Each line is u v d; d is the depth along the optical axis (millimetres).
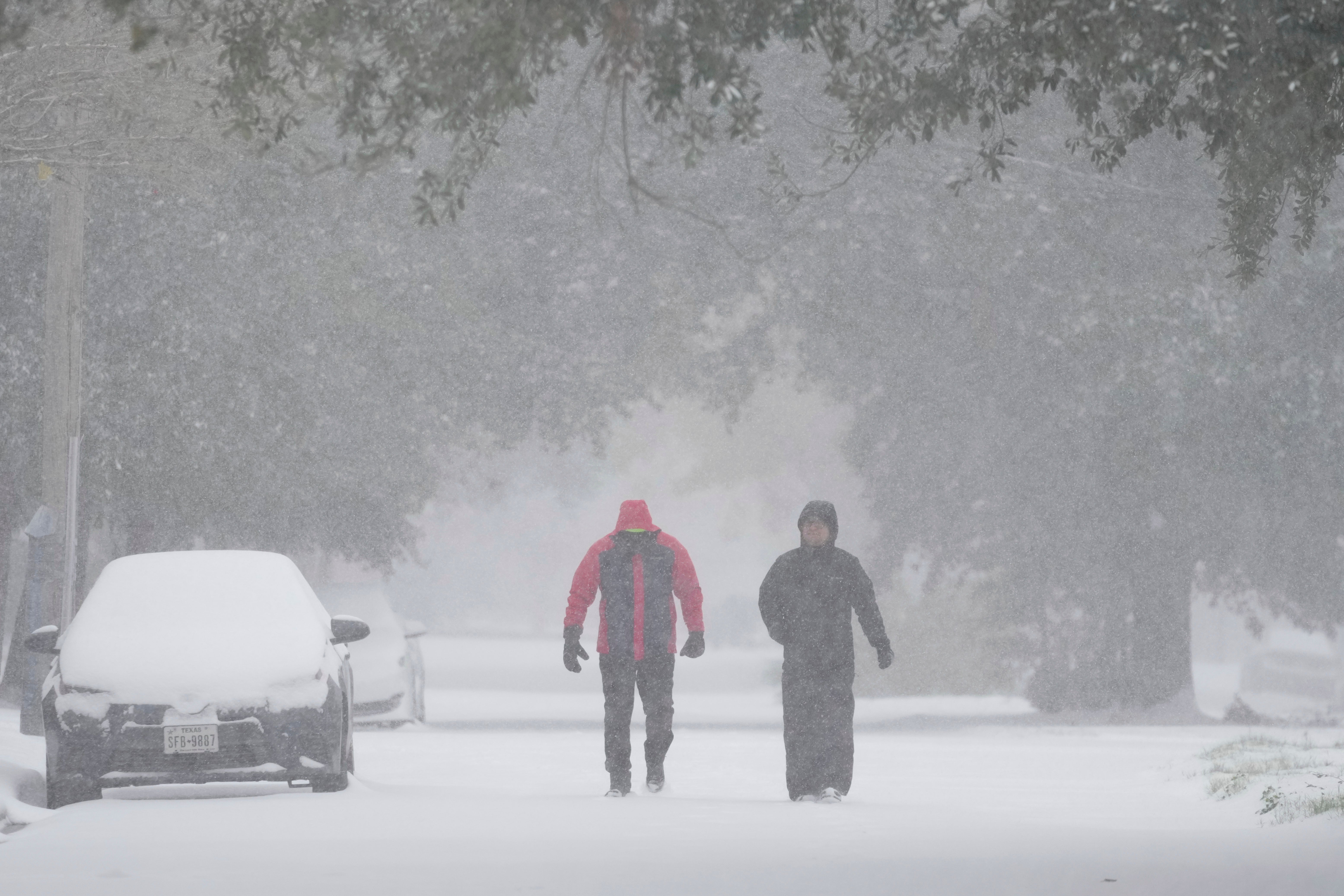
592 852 33125
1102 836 36750
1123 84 32938
